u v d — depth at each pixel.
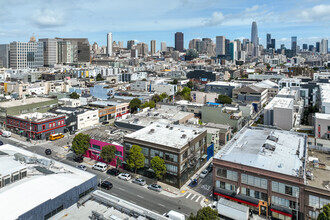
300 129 103.38
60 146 103.50
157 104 144.25
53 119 113.88
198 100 179.88
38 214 39.84
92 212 41.28
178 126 91.44
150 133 83.50
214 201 65.06
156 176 71.12
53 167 56.59
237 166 61.84
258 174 59.16
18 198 41.28
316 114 95.56
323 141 83.62
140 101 156.38
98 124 135.50
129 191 69.31
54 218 42.31
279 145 70.75
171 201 64.88
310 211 54.28
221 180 64.75
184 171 73.69
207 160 91.56
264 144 69.69
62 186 46.16
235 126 121.31
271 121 115.81
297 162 61.84
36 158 58.56
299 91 174.88
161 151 73.31
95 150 89.12
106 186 69.62
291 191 55.88
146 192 69.06
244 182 61.59
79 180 49.53
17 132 116.81
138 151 74.12
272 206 57.88
